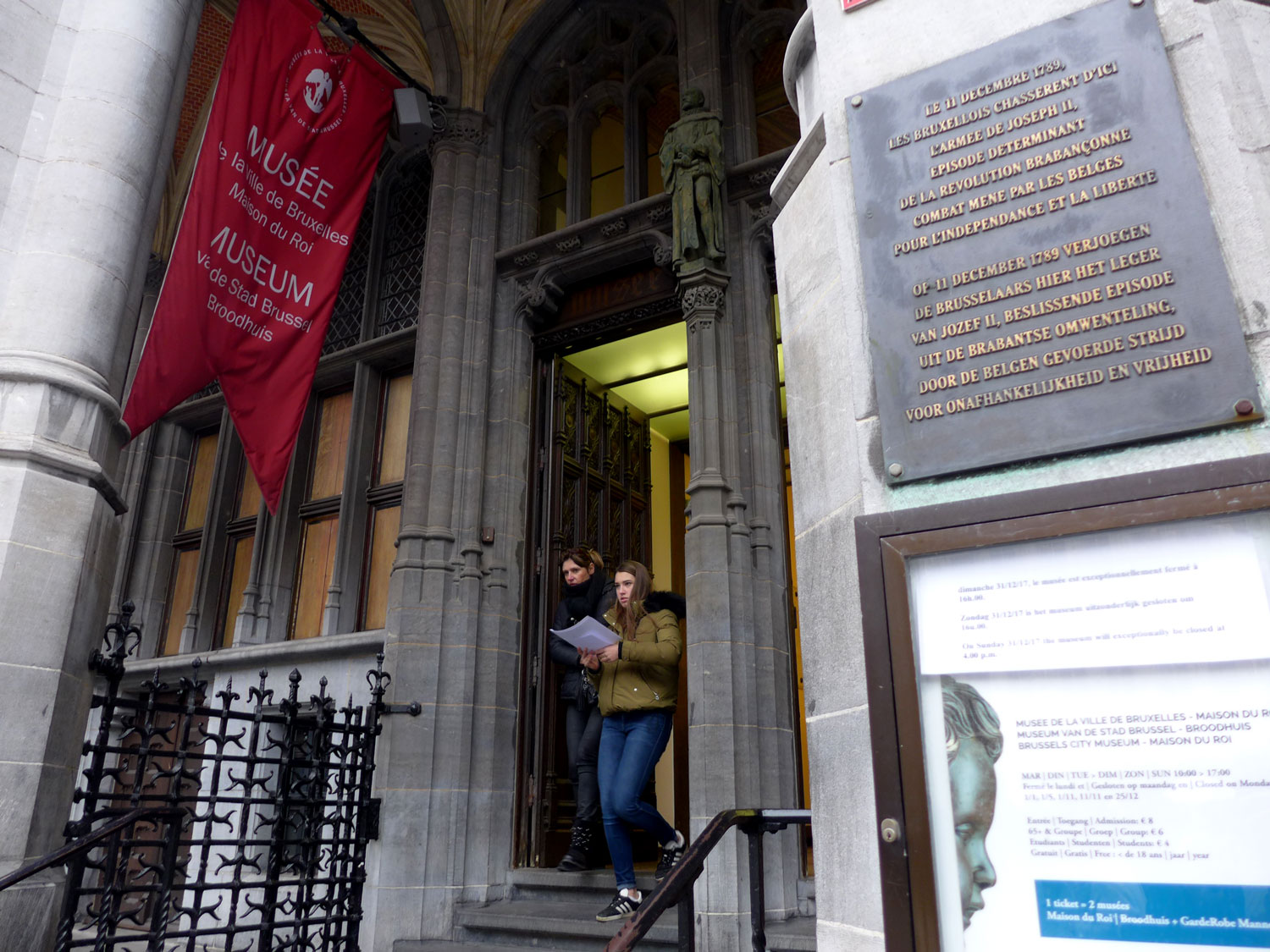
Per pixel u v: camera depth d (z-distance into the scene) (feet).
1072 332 6.53
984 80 7.52
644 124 23.38
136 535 28.14
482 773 18.56
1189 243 6.29
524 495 21.24
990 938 5.56
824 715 7.46
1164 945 5.10
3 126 12.17
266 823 13.87
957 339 6.97
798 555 8.30
